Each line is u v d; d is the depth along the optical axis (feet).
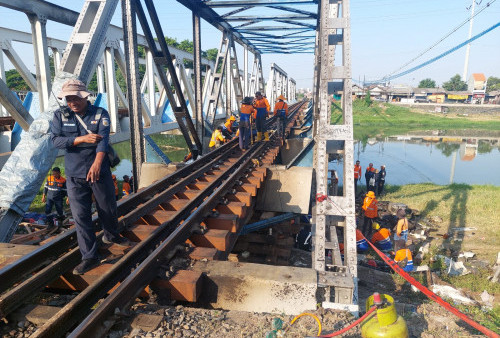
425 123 250.16
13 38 41.09
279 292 11.01
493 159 114.73
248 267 11.95
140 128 26.00
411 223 41.42
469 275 28.22
